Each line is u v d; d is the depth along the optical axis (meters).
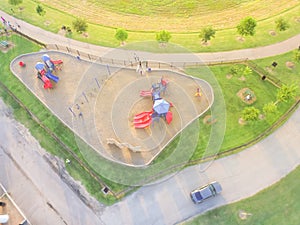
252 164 37.28
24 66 47.16
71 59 47.03
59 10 56.38
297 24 50.25
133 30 52.38
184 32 51.59
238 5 55.84
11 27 51.66
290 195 35.28
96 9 56.53
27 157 39.72
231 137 39.09
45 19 53.81
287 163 37.22
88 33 51.19
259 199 35.19
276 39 48.19
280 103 41.38
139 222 34.62
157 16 55.09
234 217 34.34
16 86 45.41
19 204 36.84
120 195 36.16
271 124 39.81
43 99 43.78
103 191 36.56
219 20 53.69
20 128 41.84
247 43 48.00
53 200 36.75
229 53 46.88
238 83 43.44
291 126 39.62
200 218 34.44
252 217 34.25
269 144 38.44
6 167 39.25
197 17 54.59
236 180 36.34
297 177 36.28
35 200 36.94
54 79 44.53
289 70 44.50
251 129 39.53
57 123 41.69
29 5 56.69
